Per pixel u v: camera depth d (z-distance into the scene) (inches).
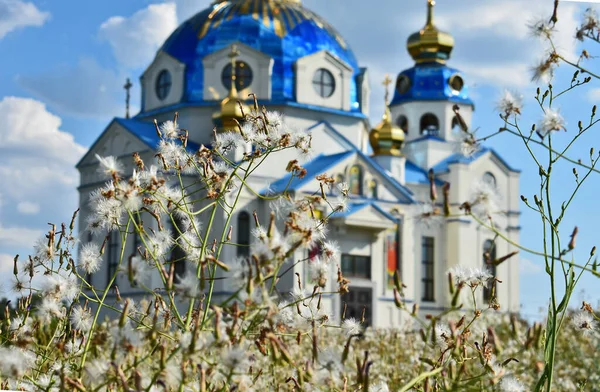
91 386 189.2
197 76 2204.7
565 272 230.4
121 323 186.9
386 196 2143.2
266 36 2224.4
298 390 203.8
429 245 2363.4
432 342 211.3
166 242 245.6
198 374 213.8
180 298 195.6
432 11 2564.0
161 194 246.5
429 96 2524.6
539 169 234.7
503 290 2429.9
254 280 188.1
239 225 1921.8
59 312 225.5
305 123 2212.1
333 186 260.5
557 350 756.0
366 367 182.2
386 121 2314.2
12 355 190.1
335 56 2255.2
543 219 233.9
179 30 2284.7
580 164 230.5
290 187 1966.0
